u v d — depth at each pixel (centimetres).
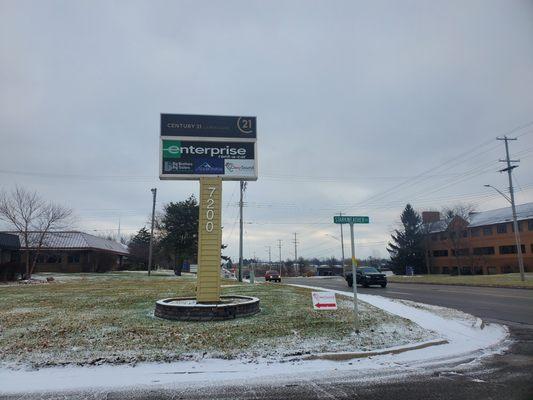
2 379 734
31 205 4325
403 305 1606
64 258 4666
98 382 718
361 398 628
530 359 859
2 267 3030
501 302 1900
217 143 1427
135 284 2520
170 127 1416
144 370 786
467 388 667
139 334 997
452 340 1039
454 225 6881
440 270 7544
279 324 1109
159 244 5634
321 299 1066
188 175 1397
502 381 703
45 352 875
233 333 1016
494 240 6525
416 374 757
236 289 1998
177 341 950
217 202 1380
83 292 1855
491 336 1104
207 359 850
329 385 696
